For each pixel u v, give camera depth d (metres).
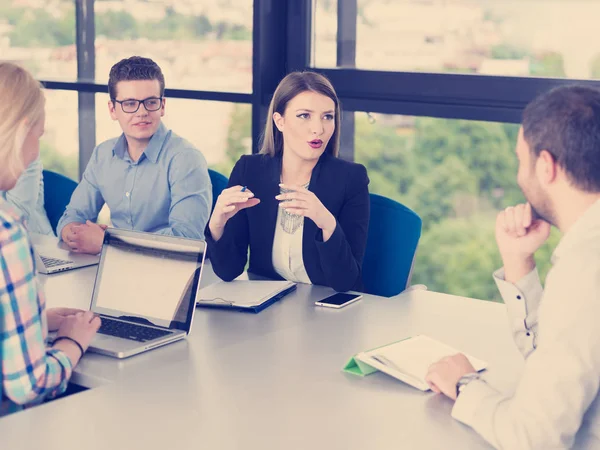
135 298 2.09
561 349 1.30
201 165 3.01
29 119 1.64
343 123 3.53
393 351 1.83
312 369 1.77
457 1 3.18
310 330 2.04
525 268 1.63
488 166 3.27
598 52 2.93
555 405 1.30
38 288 1.66
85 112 4.49
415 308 2.22
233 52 3.77
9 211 1.57
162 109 3.04
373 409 1.57
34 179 3.21
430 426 1.50
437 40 3.25
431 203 3.46
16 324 1.54
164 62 4.09
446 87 3.22
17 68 1.66
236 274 2.50
